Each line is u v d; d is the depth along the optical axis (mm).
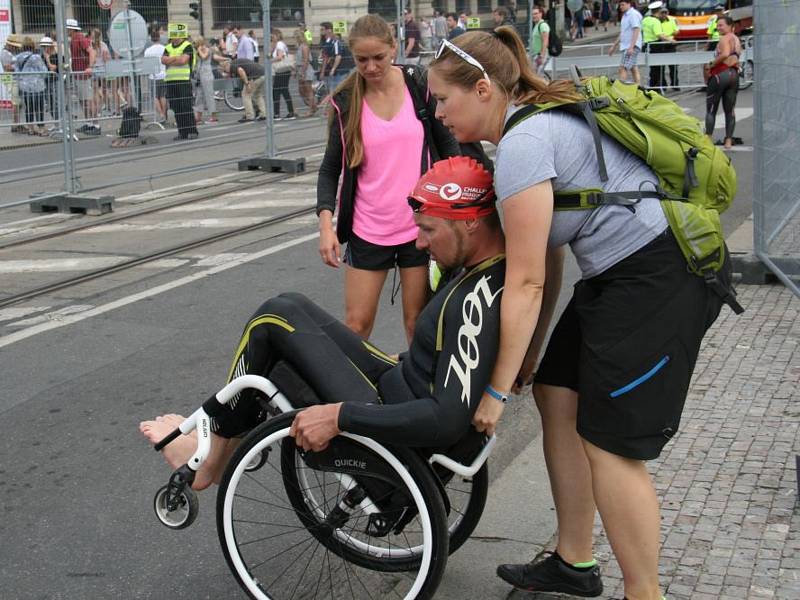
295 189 12164
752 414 4594
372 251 4391
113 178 12922
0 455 4730
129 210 11055
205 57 12688
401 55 14594
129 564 3715
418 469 2881
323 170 4488
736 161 12922
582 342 2857
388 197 4309
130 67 11680
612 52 23766
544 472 4211
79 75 11031
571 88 2818
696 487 3867
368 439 2895
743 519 3600
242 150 14539
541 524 3771
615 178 2758
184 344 6359
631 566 2893
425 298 4469
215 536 3896
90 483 4402
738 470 3998
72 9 10953
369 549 3387
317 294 7492
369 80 4223
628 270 2750
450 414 2789
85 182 12656
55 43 10766
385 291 7512
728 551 3391
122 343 6414
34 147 10773
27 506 4199
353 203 4375
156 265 8531
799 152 5668
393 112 4266
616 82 2908
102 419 5145
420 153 4285
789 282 5891
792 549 3385
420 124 4277
